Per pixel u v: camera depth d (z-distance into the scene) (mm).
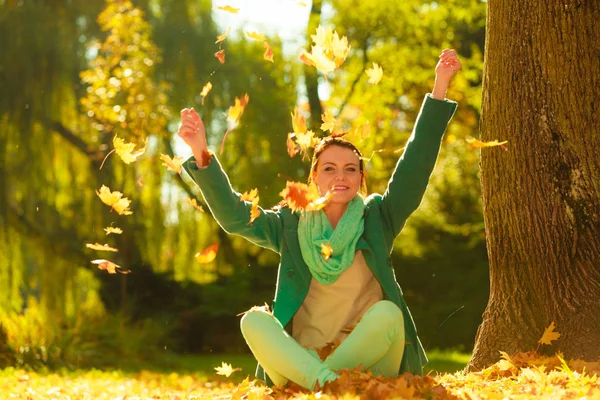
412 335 4383
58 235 15797
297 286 4348
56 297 15758
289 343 3996
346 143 4516
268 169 17484
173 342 17594
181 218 16875
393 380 4031
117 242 16453
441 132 4477
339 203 4438
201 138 4297
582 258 5547
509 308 5766
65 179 15828
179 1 16641
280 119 17453
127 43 15016
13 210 15492
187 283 18578
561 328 5512
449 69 4473
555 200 5602
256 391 4262
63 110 15523
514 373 5086
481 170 5965
